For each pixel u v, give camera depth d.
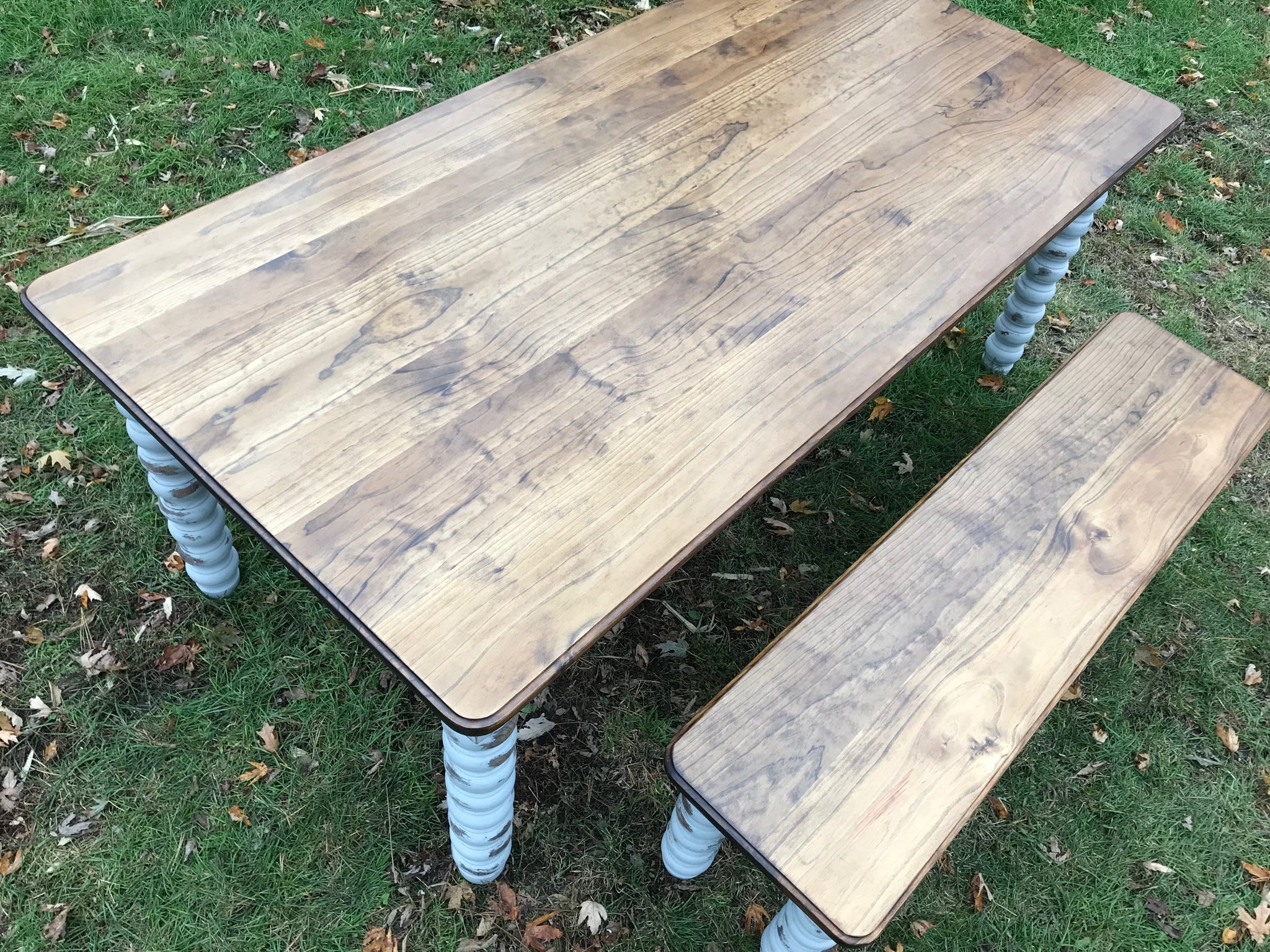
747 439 1.69
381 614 1.42
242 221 1.89
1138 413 2.27
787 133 2.30
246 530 2.66
